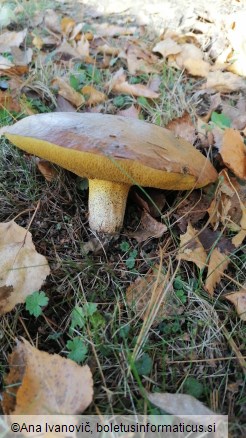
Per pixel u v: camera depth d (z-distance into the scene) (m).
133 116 0.20
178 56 0.25
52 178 0.16
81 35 0.28
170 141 0.14
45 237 0.15
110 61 0.25
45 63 0.24
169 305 0.13
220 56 0.25
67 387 0.10
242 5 0.31
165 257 0.14
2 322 0.12
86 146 0.12
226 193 0.16
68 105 0.20
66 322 0.13
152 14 0.32
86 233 0.15
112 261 0.15
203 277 0.14
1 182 0.17
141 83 0.24
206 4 0.31
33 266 0.13
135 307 0.13
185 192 0.16
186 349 0.12
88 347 0.12
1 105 0.18
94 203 0.15
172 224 0.15
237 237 0.15
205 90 0.22
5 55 0.25
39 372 0.10
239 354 0.12
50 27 0.29
